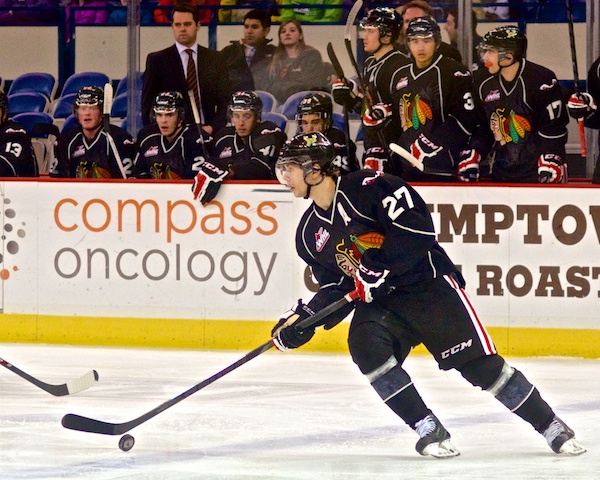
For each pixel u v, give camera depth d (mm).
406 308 12812
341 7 26109
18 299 22438
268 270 21656
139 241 22016
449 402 16875
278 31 26312
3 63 27703
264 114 26672
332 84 23891
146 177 23656
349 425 15203
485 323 21109
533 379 18797
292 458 13297
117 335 22203
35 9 27344
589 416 15836
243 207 21656
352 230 12789
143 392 17594
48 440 14312
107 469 12773
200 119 24594
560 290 20828
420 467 12797
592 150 25219
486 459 13195
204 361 20484
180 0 26516
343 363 20406
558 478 12266
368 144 22672
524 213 20859
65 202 22172
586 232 20703
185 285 21922
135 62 26750
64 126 27578
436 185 21109
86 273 22203
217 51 25125
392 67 22406
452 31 25484
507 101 21750
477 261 21062
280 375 19141
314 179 12703
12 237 22375
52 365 20016
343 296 13375
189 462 13117
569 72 25578
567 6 21797
